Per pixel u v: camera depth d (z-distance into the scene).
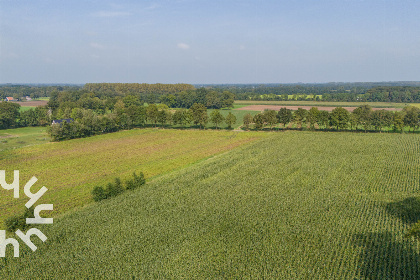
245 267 32.09
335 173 62.62
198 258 33.81
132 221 43.16
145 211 46.28
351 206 46.88
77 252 36.16
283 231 39.38
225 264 32.53
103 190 53.22
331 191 53.06
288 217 43.28
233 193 52.75
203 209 46.41
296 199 49.72
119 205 48.91
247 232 39.34
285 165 68.62
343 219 42.28
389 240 36.75
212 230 40.03
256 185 56.44
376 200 48.94
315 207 46.59
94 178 64.00
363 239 37.09
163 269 32.03
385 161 69.94
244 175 62.38
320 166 67.38
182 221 42.62
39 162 76.19
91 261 34.28
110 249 36.38
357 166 66.62
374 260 32.84
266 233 38.94
